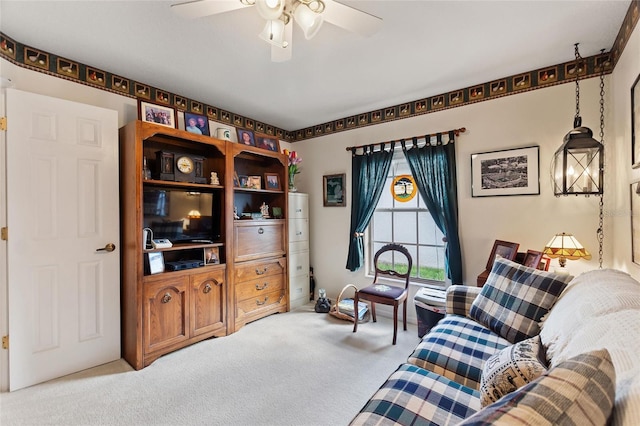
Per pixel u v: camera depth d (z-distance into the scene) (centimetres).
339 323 328
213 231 313
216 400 194
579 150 215
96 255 237
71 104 227
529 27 200
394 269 363
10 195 202
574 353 106
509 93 274
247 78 275
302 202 402
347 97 321
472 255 295
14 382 202
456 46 223
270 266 351
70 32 204
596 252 238
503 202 278
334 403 191
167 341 253
